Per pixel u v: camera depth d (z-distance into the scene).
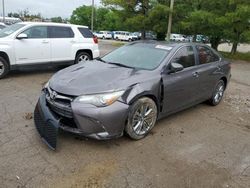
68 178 3.23
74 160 3.61
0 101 5.76
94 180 3.24
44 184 3.10
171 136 4.58
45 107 3.94
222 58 6.65
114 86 3.86
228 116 5.91
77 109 3.62
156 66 4.65
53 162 3.53
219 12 20.78
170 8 23.50
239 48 36.41
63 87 3.83
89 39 9.83
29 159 3.55
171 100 4.81
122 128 3.95
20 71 9.08
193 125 5.18
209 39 25.03
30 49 8.19
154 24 26.06
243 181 3.46
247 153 4.21
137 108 4.14
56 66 9.65
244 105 6.94
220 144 4.45
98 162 3.60
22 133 4.27
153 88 4.30
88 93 3.70
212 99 6.39
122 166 3.56
